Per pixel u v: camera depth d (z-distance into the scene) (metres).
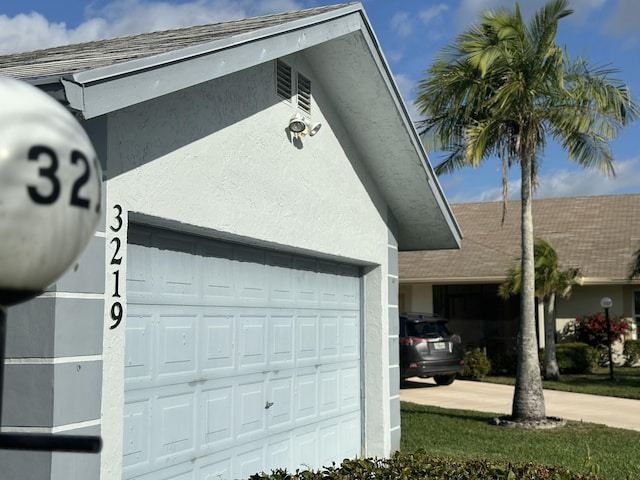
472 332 23.84
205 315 5.83
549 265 18.94
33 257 1.78
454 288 24.20
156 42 5.65
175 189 5.10
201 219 5.37
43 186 1.77
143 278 5.14
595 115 11.70
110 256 4.50
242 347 6.32
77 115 3.66
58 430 4.02
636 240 23.55
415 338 17.72
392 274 8.86
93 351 4.32
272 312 6.81
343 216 7.64
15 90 1.80
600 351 22.34
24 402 4.05
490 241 24.73
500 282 22.42
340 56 6.88
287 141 6.59
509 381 19.62
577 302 23.06
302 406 7.28
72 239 1.86
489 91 12.15
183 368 5.54
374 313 8.55
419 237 9.46
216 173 5.56
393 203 8.76
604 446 10.34
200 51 4.58
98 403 4.35
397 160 8.01
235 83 5.83
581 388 17.39
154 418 5.22
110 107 3.84
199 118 5.38
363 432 8.48
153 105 4.89
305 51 6.90
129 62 3.93
